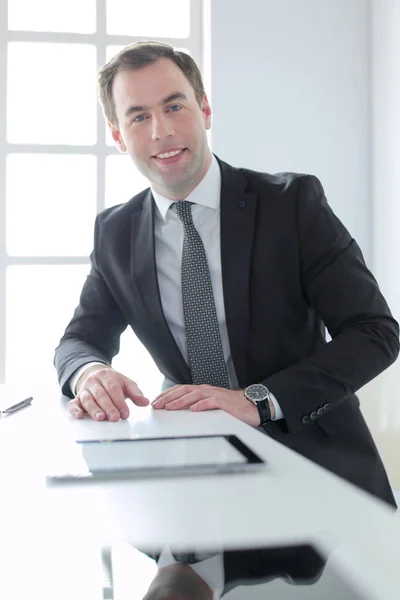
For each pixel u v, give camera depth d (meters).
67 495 0.69
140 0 3.01
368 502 0.63
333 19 2.95
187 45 3.03
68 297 3.03
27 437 1.02
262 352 1.51
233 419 1.12
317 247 1.52
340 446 1.49
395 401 1.72
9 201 2.97
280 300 1.52
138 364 3.10
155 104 1.52
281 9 2.92
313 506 0.62
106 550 0.52
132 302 1.61
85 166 3.00
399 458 1.70
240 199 1.57
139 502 0.65
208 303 1.54
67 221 3.01
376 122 2.92
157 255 1.62
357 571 0.46
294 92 2.94
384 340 1.43
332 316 1.50
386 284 2.86
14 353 3.01
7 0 2.93
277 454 0.83
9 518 0.61
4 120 2.95
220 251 1.55
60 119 2.99
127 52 1.55
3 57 2.94
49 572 0.47
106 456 0.86
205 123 1.70
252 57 2.91
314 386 1.31
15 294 2.99
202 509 0.62
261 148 2.93
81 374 1.43
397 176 2.74
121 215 1.71
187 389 1.30
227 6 2.89
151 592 0.43
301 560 0.48
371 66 2.95
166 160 1.53
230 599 0.42
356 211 3.00
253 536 0.54
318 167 2.96
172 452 0.86
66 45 2.97
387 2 2.79
